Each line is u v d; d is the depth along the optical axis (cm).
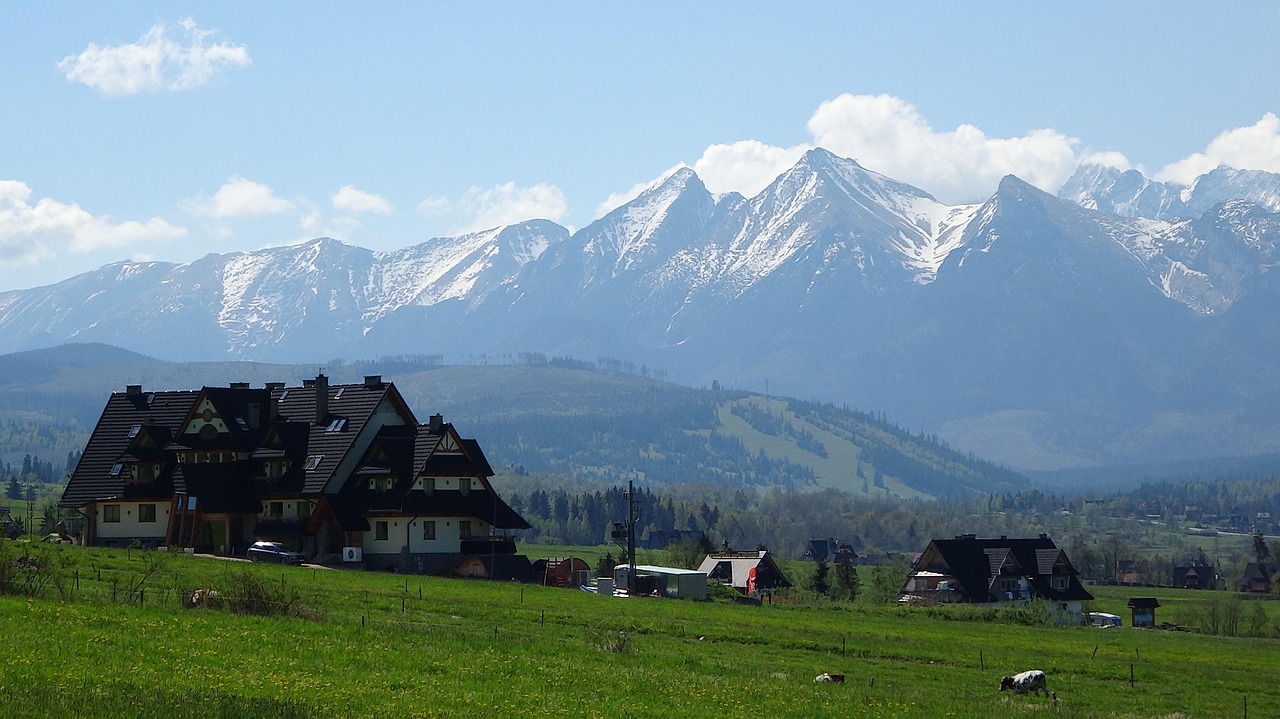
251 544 12800
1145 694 7894
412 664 5856
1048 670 8612
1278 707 7700
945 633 10712
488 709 4994
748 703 5775
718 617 9950
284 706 4475
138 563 9850
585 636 7638
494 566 12681
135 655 5322
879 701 6241
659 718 5231
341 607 8131
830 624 10450
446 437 12788
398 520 12488
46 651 5178
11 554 7688
